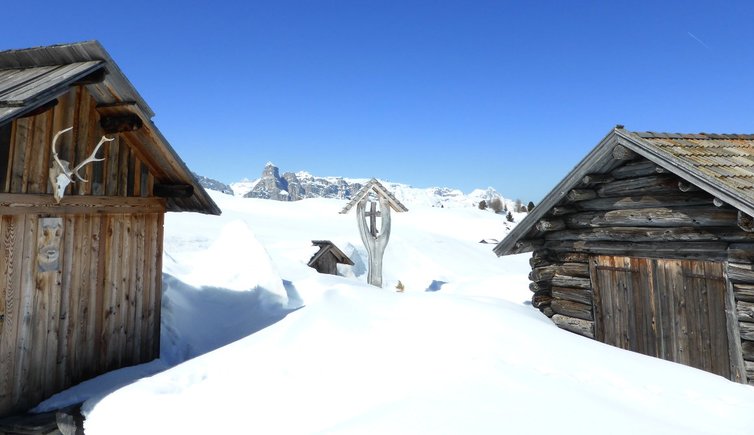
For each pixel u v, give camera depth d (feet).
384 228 48.80
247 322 27.04
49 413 16.63
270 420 15.15
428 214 172.24
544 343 21.39
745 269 18.97
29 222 17.20
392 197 48.80
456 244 98.58
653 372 18.94
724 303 19.77
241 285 31.48
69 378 18.76
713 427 14.15
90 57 18.07
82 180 18.99
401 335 21.68
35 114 16.61
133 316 22.11
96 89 19.02
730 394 17.10
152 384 17.81
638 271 23.30
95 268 20.07
